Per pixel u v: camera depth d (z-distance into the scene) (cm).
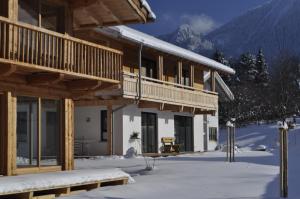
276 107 5619
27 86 1257
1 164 1180
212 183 1290
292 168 1725
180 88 2900
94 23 1603
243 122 5553
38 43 1164
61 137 1370
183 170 1659
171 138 2980
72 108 1423
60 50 1234
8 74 1104
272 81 6022
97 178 1225
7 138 1182
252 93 5806
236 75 7319
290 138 3884
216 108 3350
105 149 2539
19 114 1230
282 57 6169
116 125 2545
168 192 1142
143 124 2777
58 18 1378
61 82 1368
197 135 3453
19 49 1114
